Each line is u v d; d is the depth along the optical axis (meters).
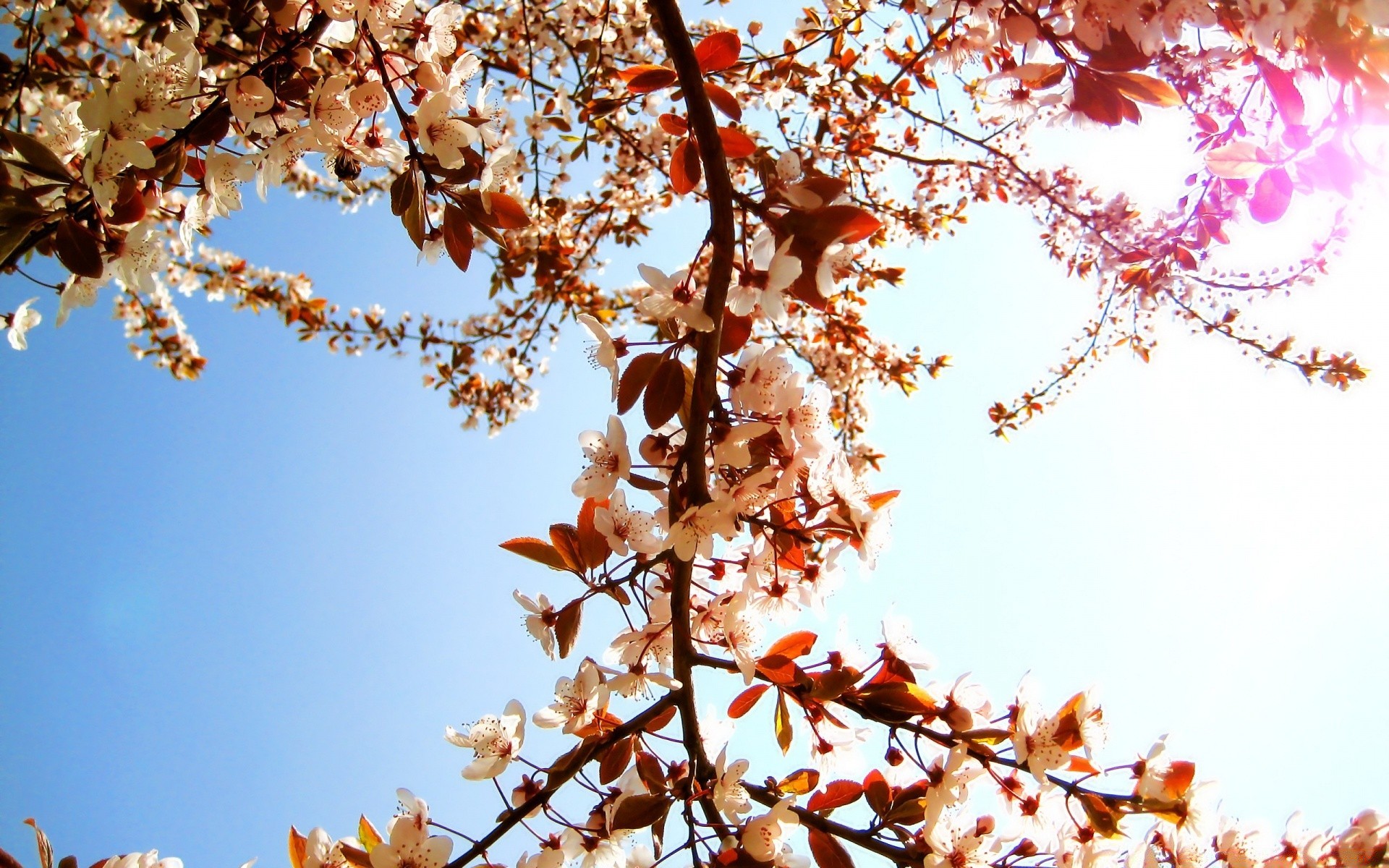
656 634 0.38
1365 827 0.38
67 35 0.57
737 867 0.34
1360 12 0.30
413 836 0.35
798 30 0.70
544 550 0.37
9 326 0.41
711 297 0.33
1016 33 0.35
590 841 0.37
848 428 0.80
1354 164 0.32
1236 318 0.62
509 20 0.72
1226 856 0.38
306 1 0.36
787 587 0.39
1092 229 0.66
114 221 0.35
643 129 0.75
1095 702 0.35
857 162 0.71
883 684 0.36
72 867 0.36
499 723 0.37
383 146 0.37
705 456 0.35
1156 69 0.45
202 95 0.35
